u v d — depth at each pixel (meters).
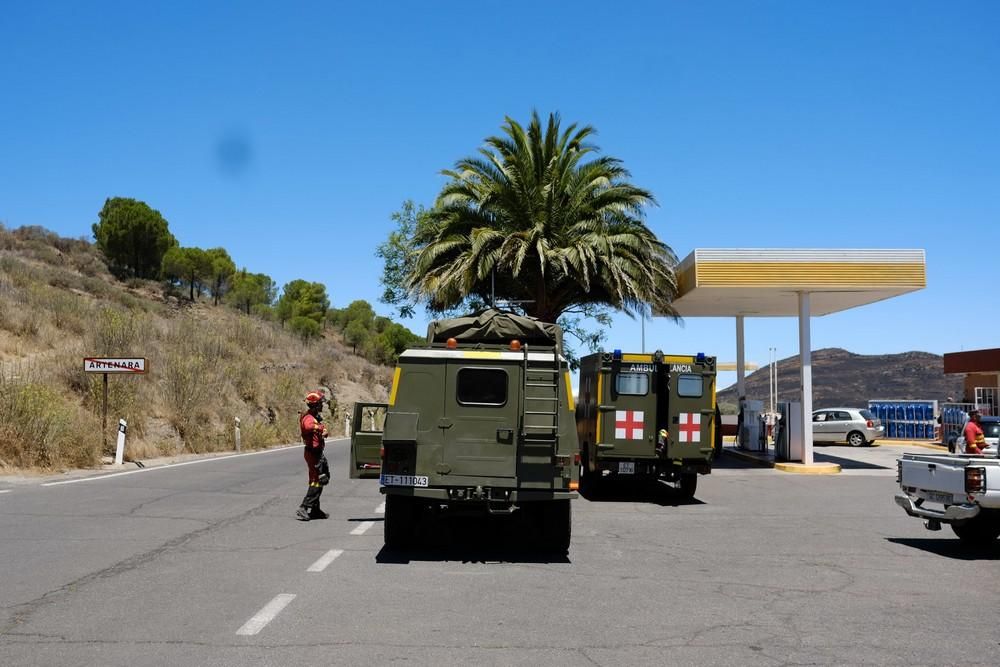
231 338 45.09
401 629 6.65
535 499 10.04
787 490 18.98
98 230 63.53
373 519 12.82
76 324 31.52
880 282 23.44
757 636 6.64
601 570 9.38
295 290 76.44
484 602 7.68
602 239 24.16
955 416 36.56
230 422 29.41
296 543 10.53
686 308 29.73
